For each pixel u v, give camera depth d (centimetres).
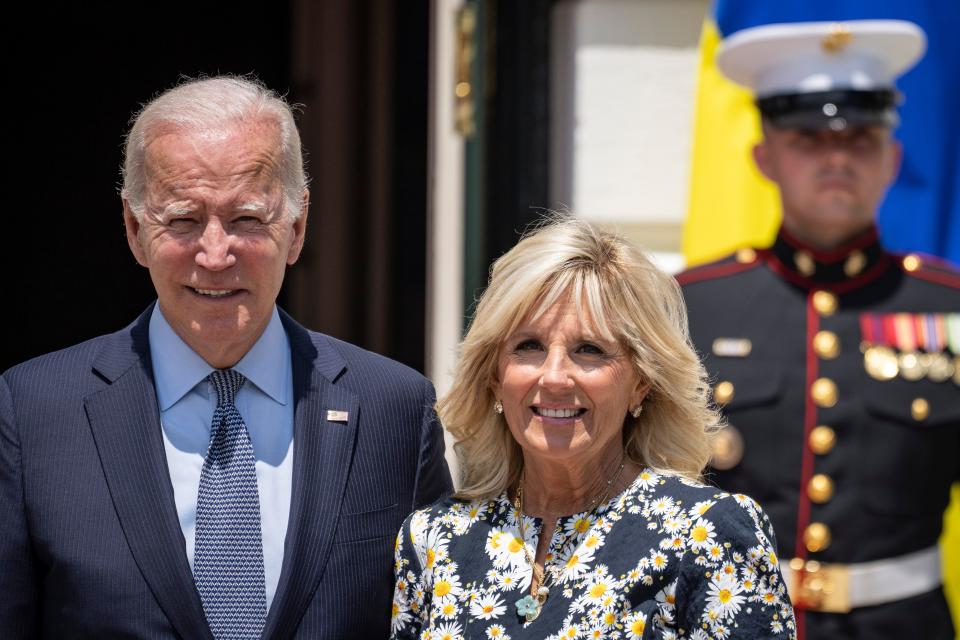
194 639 870
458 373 912
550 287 861
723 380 1316
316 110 1714
